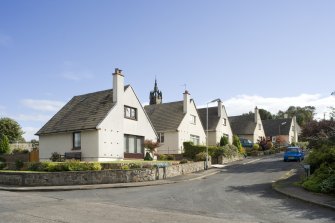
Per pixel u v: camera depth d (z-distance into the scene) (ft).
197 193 63.57
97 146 106.01
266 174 93.66
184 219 41.29
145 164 92.12
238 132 226.79
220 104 188.14
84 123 110.42
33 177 78.64
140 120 122.42
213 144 176.14
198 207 49.75
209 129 180.14
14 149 154.92
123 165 89.92
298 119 348.59
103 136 107.55
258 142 205.46
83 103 122.31
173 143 150.30
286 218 42.34
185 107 157.58
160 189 70.74
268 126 271.49
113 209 47.80
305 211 46.47
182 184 79.25
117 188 74.74
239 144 169.17
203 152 127.85
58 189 72.28
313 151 77.25
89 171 80.84
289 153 132.57
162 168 90.63
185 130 154.51
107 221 39.88
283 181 76.18
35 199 56.95
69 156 110.22
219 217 42.75
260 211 46.62
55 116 123.54
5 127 218.59
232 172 102.42
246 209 48.03
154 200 56.39
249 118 238.89
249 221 40.60
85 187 74.13
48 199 57.21
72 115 118.62
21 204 51.42
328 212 45.78
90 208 48.39
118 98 114.01
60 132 113.80
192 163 105.91
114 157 110.22
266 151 184.85
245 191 65.26
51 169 86.12
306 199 53.16
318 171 67.51
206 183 79.25
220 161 131.54
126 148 116.26
